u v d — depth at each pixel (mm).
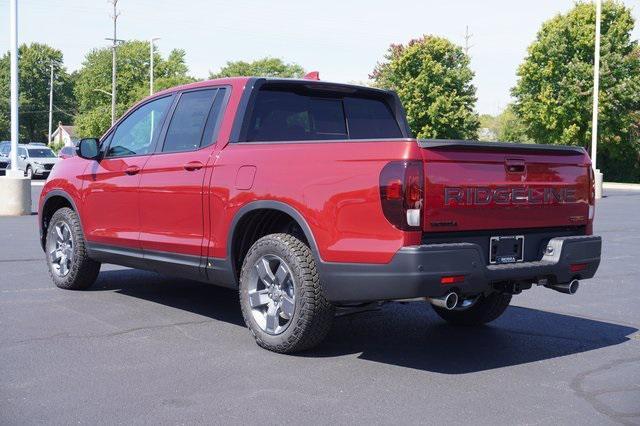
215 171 5812
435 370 5043
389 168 4641
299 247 5188
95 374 4793
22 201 17031
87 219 7277
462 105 65938
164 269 6438
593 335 6152
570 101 54375
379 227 4684
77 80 125562
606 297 7906
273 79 6094
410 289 4570
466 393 4547
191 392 4457
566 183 5512
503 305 6195
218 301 7242
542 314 7000
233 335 5887
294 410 4172
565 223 5527
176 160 6230
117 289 7809
